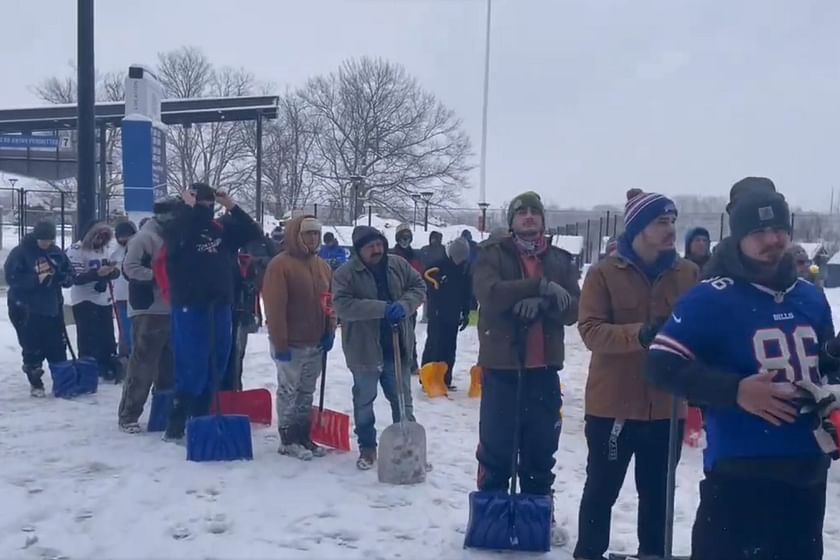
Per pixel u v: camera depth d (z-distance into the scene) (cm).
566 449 756
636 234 437
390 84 6006
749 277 301
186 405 719
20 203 2766
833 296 2473
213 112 2205
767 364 295
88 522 534
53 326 919
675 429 388
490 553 492
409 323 672
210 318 684
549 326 494
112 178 4812
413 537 520
